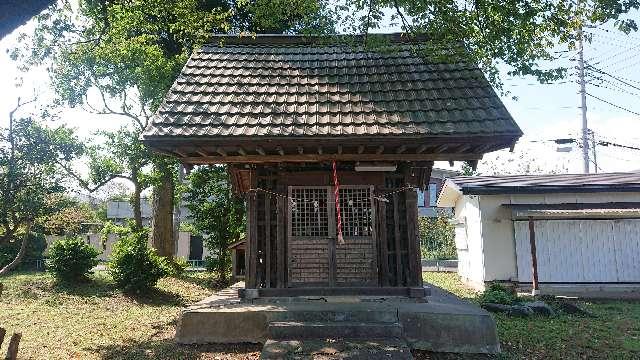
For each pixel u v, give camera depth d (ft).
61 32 39.81
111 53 46.52
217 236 55.77
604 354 23.52
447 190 61.72
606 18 25.76
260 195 28.50
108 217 118.32
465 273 58.29
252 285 26.84
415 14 31.19
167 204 60.95
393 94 28.53
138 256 44.04
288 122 25.26
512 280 47.70
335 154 26.25
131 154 53.21
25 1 10.41
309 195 28.04
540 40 31.27
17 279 46.83
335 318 22.95
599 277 46.70
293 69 32.30
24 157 34.47
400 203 28.07
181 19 41.93
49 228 46.78
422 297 26.17
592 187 47.70
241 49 35.42
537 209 46.75
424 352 22.52
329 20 36.32
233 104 27.27
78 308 36.42
